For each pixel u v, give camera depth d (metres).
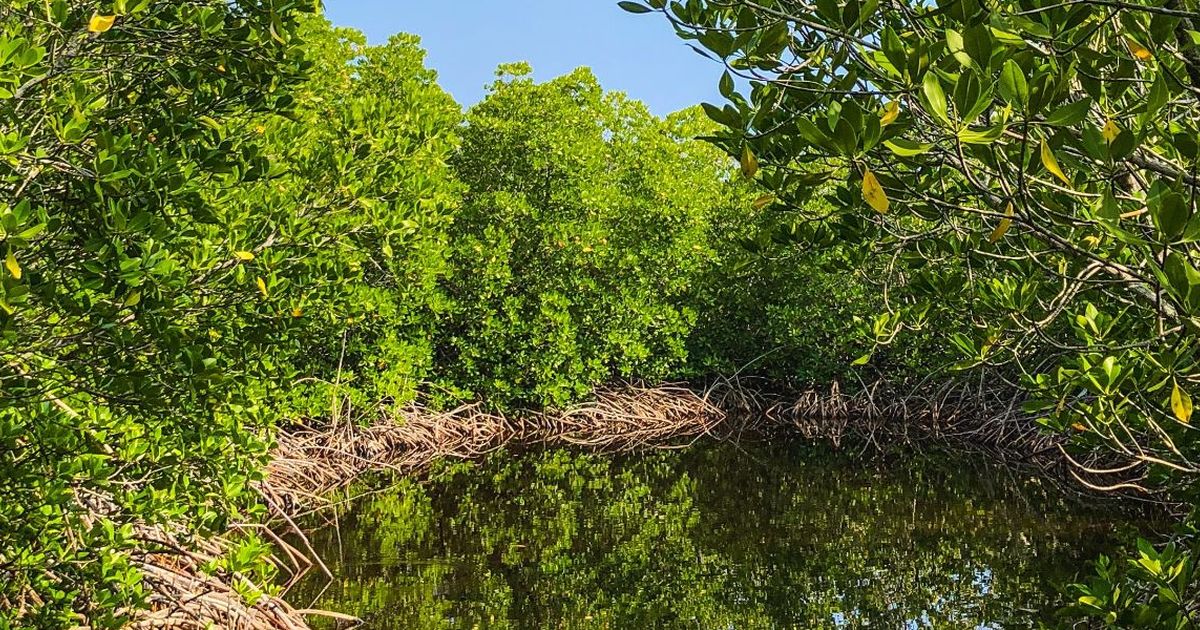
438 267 11.62
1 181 3.14
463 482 10.73
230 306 4.03
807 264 15.17
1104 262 2.63
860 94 2.59
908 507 9.62
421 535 8.24
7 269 2.71
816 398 16.61
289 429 11.16
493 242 13.72
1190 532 3.79
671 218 15.25
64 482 3.38
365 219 5.03
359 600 6.42
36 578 3.98
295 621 5.60
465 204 14.48
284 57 3.89
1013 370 13.60
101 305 2.89
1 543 3.66
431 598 6.52
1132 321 3.71
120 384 3.14
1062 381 3.46
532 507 9.52
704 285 16.47
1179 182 2.21
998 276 4.45
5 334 2.51
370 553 7.61
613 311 14.69
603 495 10.23
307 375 10.63
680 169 16.38
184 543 5.15
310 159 4.96
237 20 3.68
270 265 4.05
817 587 6.90
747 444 14.32
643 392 16.19
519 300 14.05
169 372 3.26
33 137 3.35
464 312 14.14
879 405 16.20
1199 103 2.90
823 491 10.59
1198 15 2.00
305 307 4.59
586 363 15.00
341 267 4.57
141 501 4.07
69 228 3.26
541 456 12.82
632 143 16.41
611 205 14.86
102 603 3.90
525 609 6.36
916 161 2.86
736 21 2.65
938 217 3.04
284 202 4.72
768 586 6.95
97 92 3.66
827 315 15.56
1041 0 2.32
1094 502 9.38
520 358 14.10
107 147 3.02
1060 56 2.26
